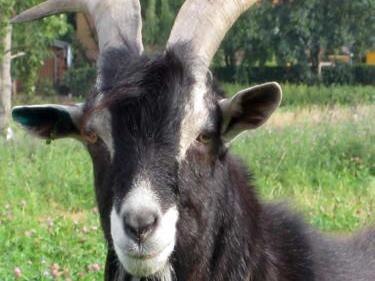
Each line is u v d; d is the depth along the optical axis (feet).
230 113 16.80
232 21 17.72
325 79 160.56
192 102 16.26
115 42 17.31
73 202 42.93
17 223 35.78
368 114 66.18
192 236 16.31
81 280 26.91
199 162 16.33
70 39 179.73
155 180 15.47
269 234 18.54
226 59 164.25
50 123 17.66
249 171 18.57
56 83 170.09
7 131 71.05
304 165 48.85
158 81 15.88
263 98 17.06
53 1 19.54
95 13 18.08
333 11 151.64
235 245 17.34
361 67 160.04
